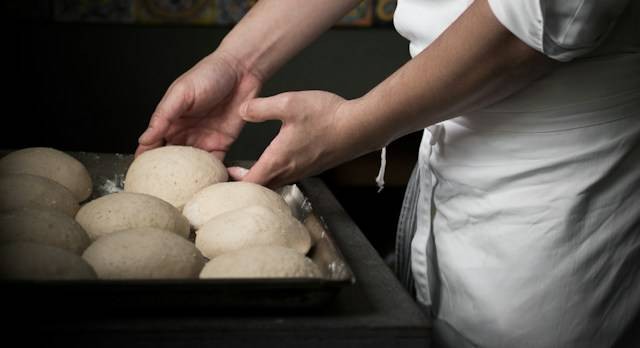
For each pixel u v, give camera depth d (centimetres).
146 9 193
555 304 96
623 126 94
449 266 105
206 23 196
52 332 69
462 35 84
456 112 92
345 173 212
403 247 125
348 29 198
